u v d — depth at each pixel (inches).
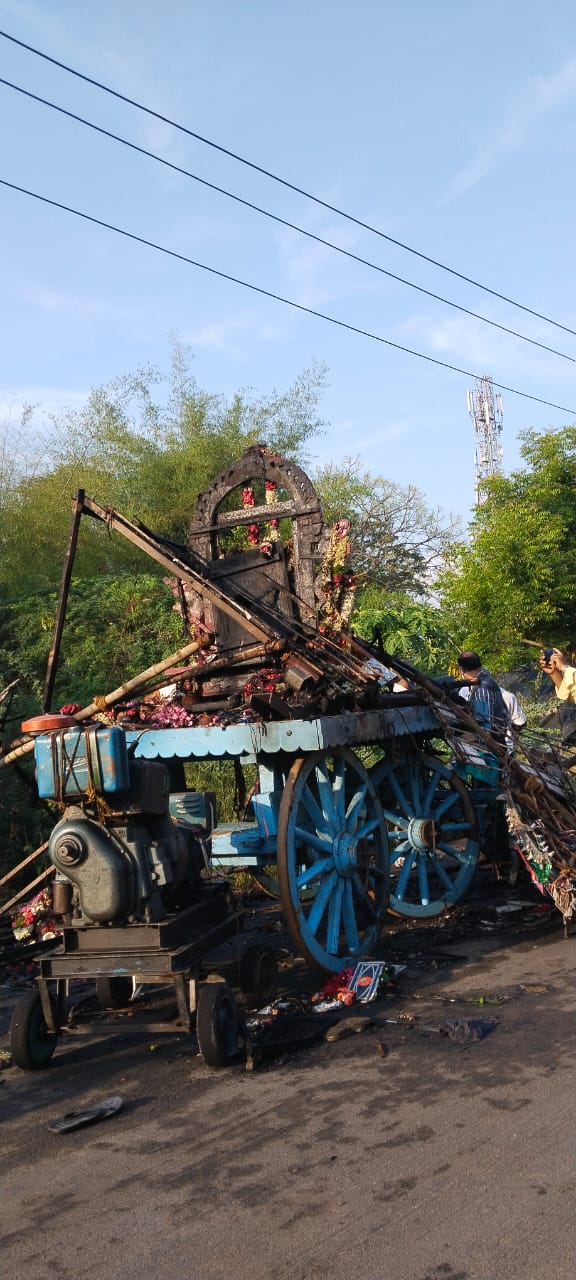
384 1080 166.7
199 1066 181.0
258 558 272.8
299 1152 142.3
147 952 176.9
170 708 244.4
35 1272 117.4
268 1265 115.0
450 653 596.1
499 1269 111.3
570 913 247.9
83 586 549.3
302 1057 181.3
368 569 861.8
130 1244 121.6
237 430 802.2
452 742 273.0
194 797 228.8
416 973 230.2
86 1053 193.9
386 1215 123.6
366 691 245.0
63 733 178.7
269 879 287.4
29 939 234.2
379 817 249.3
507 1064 169.3
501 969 228.5
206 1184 135.1
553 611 726.5
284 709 216.7
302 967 240.4
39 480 721.6
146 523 719.7
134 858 179.5
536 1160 134.6
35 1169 144.1
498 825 313.1
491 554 755.4
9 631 488.1
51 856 179.0
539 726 521.0
